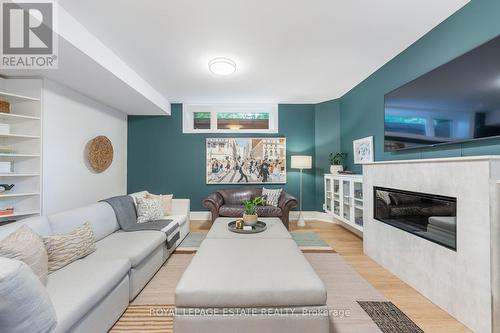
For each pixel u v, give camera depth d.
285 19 2.15
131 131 4.99
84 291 1.38
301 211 4.82
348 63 3.08
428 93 2.23
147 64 3.07
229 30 2.31
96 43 2.44
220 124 5.09
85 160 3.65
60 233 1.94
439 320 1.71
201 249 1.99
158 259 2.52
